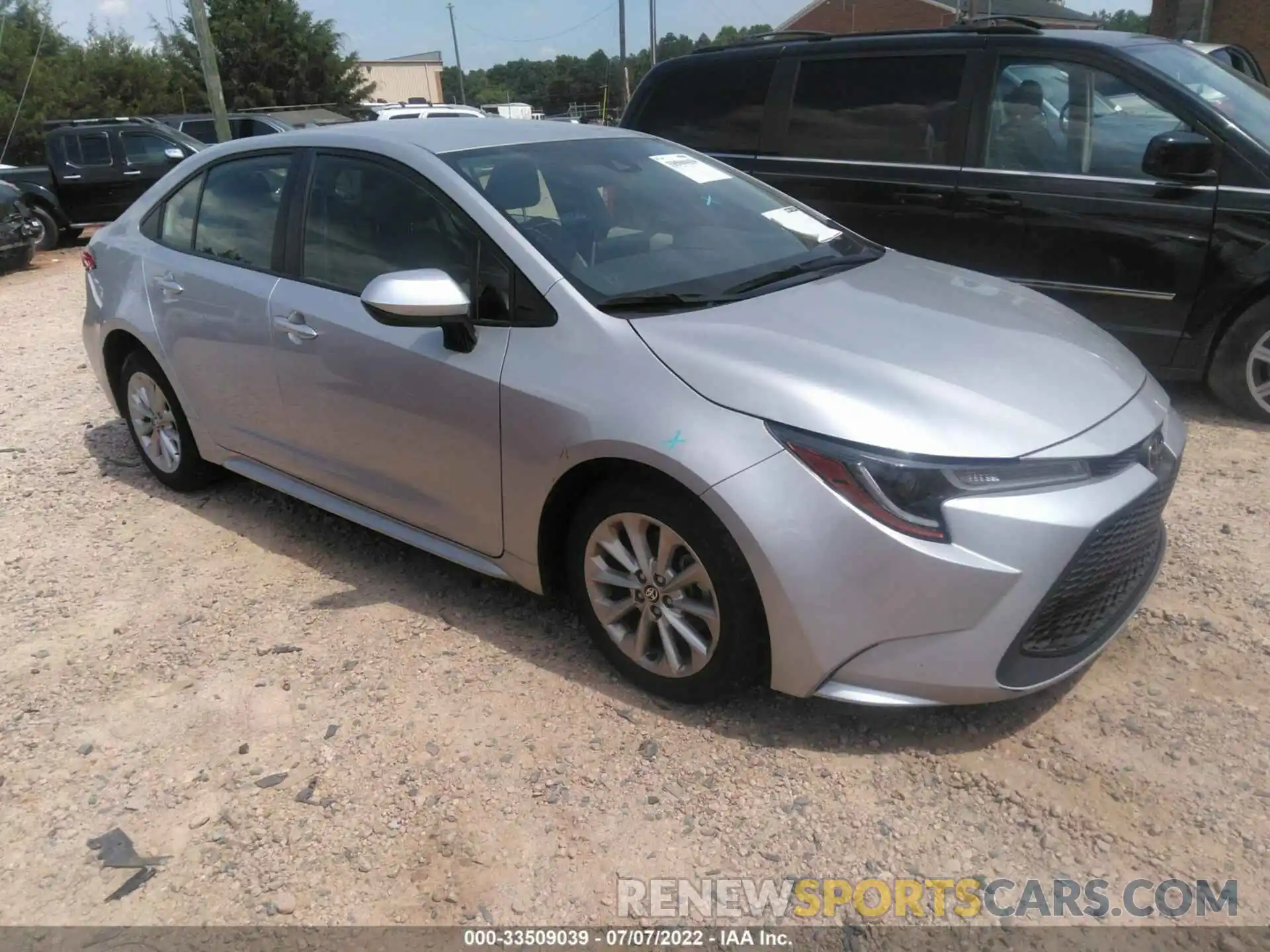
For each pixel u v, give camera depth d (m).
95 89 38.25
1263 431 5.01
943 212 5.59
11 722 3.09
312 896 2.41
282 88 40.44
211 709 3.11
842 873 2.42
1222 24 17.16
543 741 2.90
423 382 3.29
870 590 2.56
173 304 4.29
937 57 5.62
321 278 3.72
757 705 3.02
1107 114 5.18
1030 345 3.05
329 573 3.95
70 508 4.68
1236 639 3.24
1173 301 5.07
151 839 2.61
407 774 2.79
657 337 2.91
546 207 3.39
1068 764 2.73
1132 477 2.72
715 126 6.41
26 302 10.31
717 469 2.63
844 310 3.14
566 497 3.09
